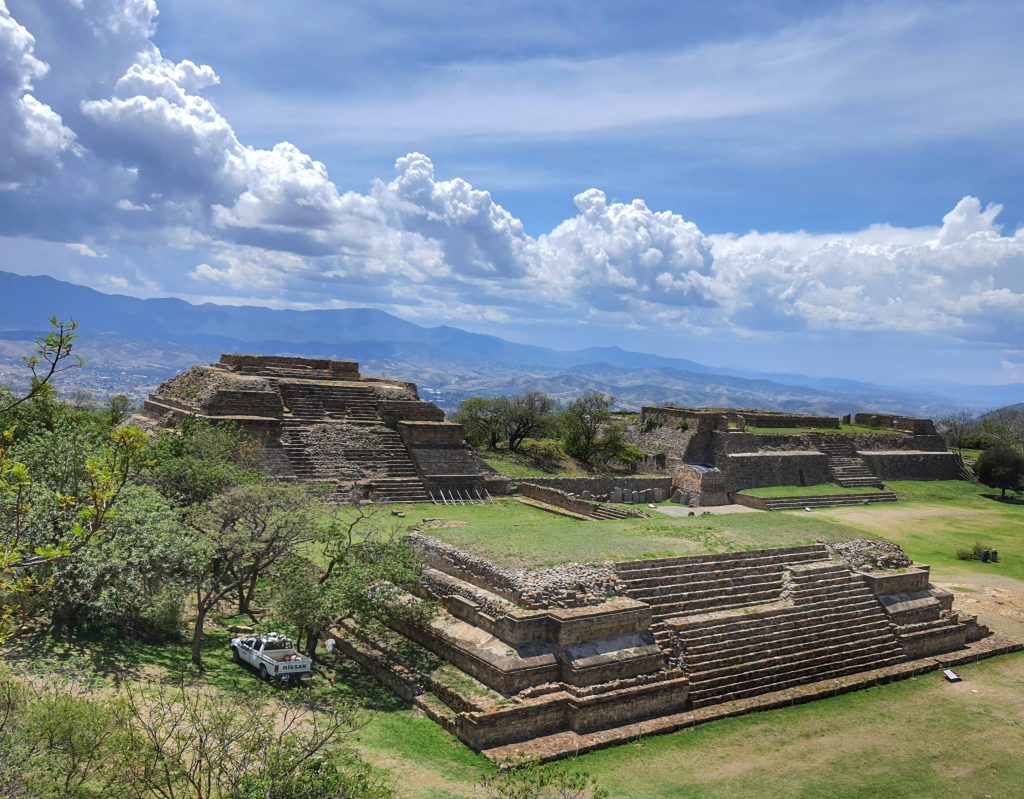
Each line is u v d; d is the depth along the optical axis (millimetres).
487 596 26922
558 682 24469
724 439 76500
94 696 20516
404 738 21969
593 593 27094
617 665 25062
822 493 76000
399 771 19844
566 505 53594
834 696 28078
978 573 48969
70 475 26484
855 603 32719
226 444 41969
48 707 16109
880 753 23984
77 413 51438
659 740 23750
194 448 39281
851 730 25516
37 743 14969
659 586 29234
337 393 60469
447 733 22672
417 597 29422
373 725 22547
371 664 27000
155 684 22391
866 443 90500
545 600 26047
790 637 29703
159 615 25797
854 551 35344
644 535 33906
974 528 64938
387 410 60000
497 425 72562
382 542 29781
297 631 29766
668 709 25422
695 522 37406
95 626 26484
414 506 51281
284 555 30281
